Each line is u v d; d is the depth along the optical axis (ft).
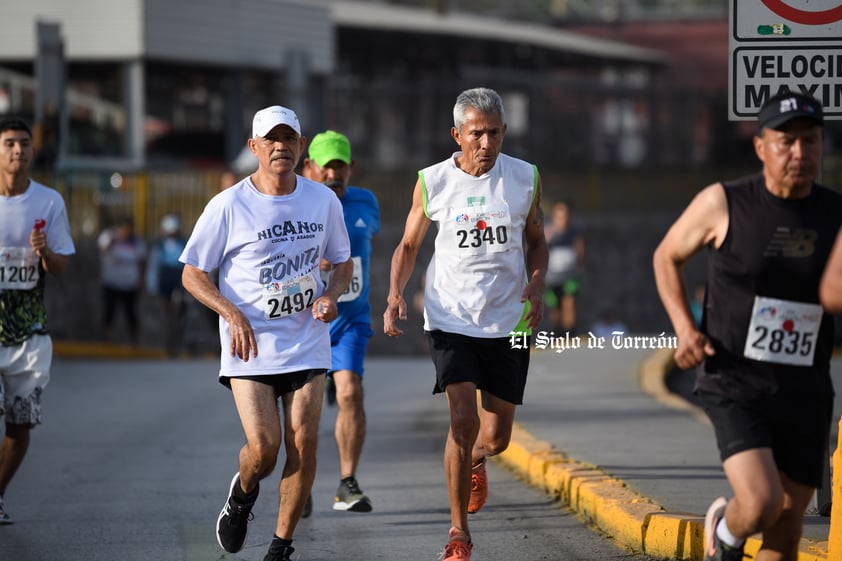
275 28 311.47
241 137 304.50
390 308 67.31
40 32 222.28
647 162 385.09
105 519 80.48
